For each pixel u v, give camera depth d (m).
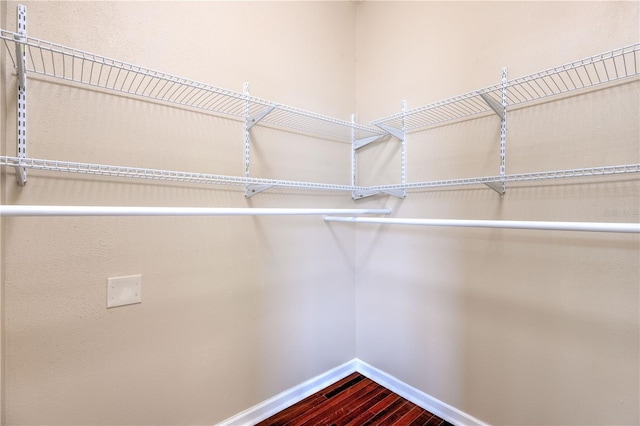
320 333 1.78
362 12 1.93
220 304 1.38
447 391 1.52
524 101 1.23
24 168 0.93
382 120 1.62
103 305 1.09
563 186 1.15
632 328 1.03
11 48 0.92
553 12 1.17
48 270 1.00
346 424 1.49
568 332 1.15
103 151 1.08
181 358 1.27
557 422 1.18
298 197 1.67
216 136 1.36
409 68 1.67
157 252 1.21
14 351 0.95
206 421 1.35
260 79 1.50
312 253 1.74
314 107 1.73
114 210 0.79
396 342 1.74
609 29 1.05
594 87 1.08
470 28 1.41
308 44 1.70
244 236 1.46
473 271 1.42
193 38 1.28
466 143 1.44
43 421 1.00
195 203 1.30
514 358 1.29
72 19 1.02
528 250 1.25
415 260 1.65
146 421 1.19
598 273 1.09
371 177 1.88
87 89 1.05
